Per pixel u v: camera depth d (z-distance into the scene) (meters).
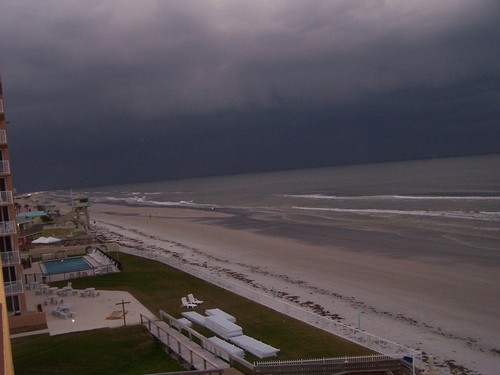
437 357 29.03
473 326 33.97
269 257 61.91
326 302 40.97
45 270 51.84
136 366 24.02
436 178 199.38
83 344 27.17
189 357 23.48
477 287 42.81
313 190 194.75
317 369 21.64
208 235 85.56
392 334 33.03
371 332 33.53
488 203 101.38
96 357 25.31
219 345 24.98
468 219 80.62
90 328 30.67
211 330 30.00
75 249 61.62
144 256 59.22
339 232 77.69
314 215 103.88
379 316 36.84
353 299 41.56
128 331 29.17
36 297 39.66
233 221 104.62
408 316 36.62
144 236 90.56
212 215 121.38
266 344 27.11
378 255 58.38
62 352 26.05
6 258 34.28
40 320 31.98
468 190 135.62
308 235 77.19
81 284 44.38
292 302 41.31
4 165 34.75
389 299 41.03
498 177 173.75
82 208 98.50
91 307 36.00
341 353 26.14
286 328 30.59
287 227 88.06
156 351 25.86
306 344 27.72
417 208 102.56
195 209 144.12
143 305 36.22
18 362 25.09
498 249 56.72
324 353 26.17
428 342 31.42
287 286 46.84
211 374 19.94
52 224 88.69
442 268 50.00
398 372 21.56
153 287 42.12
